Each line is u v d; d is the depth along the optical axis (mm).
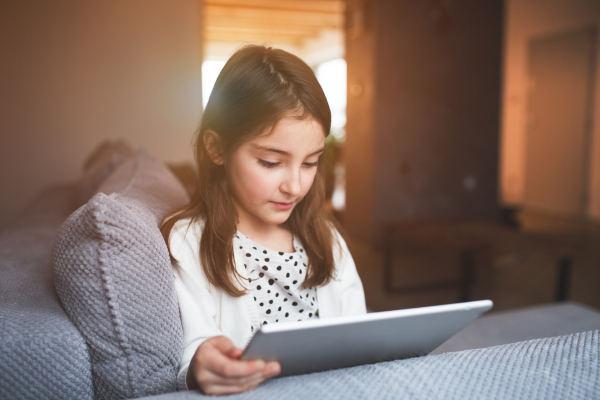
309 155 666
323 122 663
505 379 444
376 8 3777
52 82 3309
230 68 677
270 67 647
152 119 3510
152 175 1023
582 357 485
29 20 3227
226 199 721
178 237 708
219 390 462
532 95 5836
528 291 2941
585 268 3428
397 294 2898
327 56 9242
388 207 4047
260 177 653
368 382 447
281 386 456
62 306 594
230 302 720
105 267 526
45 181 3377
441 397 413
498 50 4344
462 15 4133
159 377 582
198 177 747
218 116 672
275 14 6375
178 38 3496
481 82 4293
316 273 797
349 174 4355
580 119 5211
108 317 538
